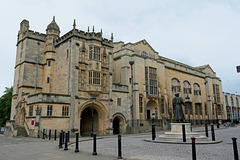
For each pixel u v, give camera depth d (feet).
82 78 115.75
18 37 146.72
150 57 157.89
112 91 128.57
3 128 140.87
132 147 54.39
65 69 117.91
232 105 285.23
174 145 54.85
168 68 181.88
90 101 115.44
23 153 49.03
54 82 126.93
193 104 199.82
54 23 138.51
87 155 43.83
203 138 61.26
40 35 138.10
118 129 137.90
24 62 129.18
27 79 128.47
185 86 197.88
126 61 144.66
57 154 46.26
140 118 140.97
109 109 122.62
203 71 230.89
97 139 86.48
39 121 96.63
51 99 101.45
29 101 110.32
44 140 82.12
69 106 107.14
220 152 43.29
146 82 152.56
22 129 109.09
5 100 197.88
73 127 105.09
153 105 157.28
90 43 122.01
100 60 122.93
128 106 135.54
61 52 125.08
